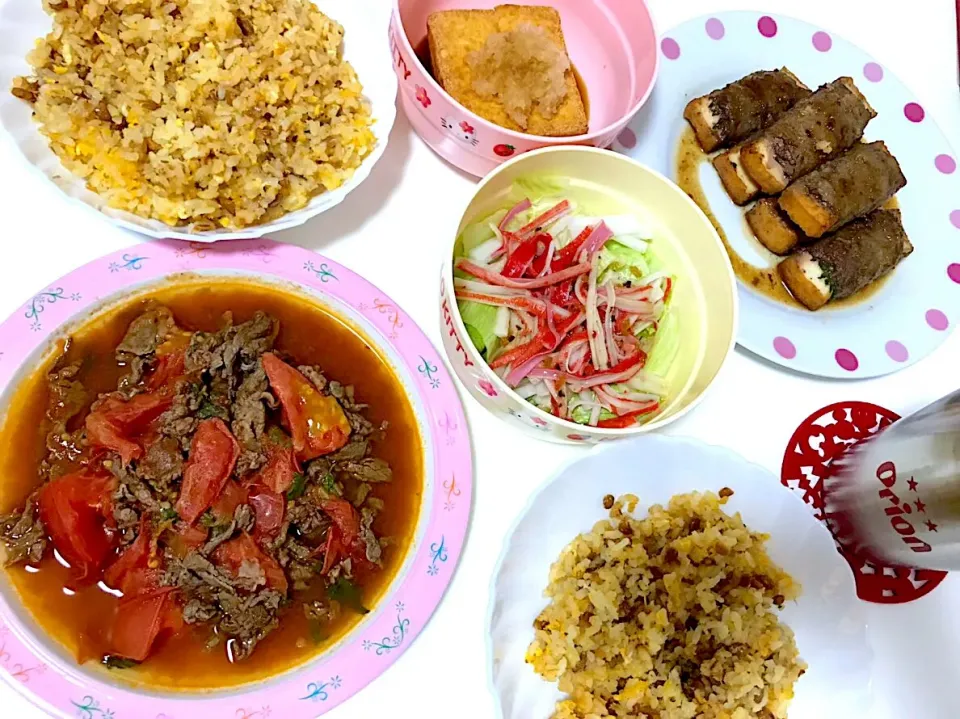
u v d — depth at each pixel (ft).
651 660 1.05
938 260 1.42
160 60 1.04
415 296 1.20
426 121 1.18
